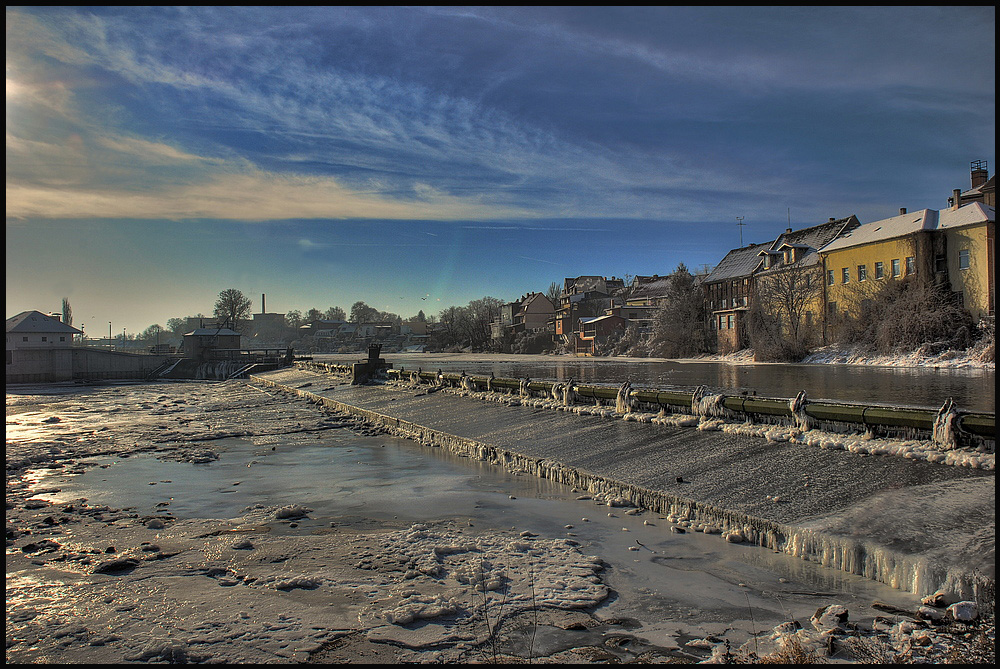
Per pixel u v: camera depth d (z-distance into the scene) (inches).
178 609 239.3
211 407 1261.1
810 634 203.8
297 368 2155.5
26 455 640.4
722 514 331.0
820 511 304.5
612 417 590.6
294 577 271.1
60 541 338.6
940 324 1572.3
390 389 1203.2
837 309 2057.1
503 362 2839.6
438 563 287.6
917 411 360.2
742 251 2915.8
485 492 447.5
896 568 244.7
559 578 267.6
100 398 1590.8
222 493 465.7
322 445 713.6
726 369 1673.2
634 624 223.9
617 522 356.5
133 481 514.6
